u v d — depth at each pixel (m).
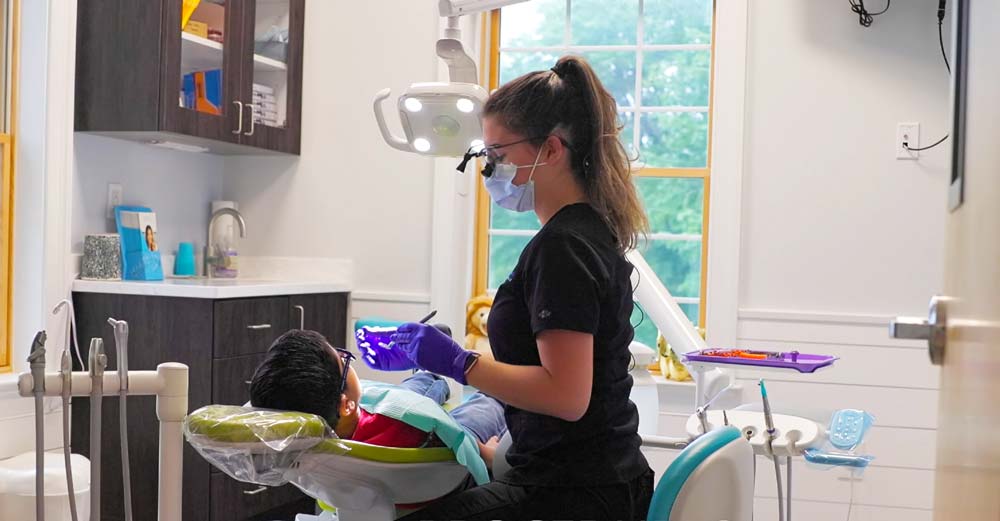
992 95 0.65
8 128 3.26
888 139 3.51
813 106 3.57
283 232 4.12
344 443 1.58
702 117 3.88
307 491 1.68
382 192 4.00
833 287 3.56
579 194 1.68
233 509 3.38
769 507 3.53
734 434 1.72
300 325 3.69
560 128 1.64
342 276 4.03
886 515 3.48
